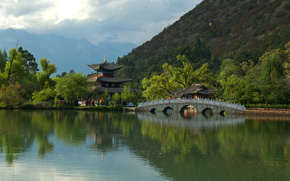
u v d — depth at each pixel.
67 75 118.31
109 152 40.84
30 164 35.09
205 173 32.78
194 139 50.22
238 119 81.31
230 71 140.62
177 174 32.38
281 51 125.31
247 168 34.22
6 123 68.44
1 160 36.50
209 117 88.06
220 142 47.72
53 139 49.34
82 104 135.00
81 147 43.72
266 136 53.16
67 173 32.31
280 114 87.19
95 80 134.75
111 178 31.12
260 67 118.12
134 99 149.75
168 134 55.09
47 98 119.31
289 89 92.50
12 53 128.75
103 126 65.50
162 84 113.81
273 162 36.47
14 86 116.06
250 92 99.50
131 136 52.84
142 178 31.27
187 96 110.31
